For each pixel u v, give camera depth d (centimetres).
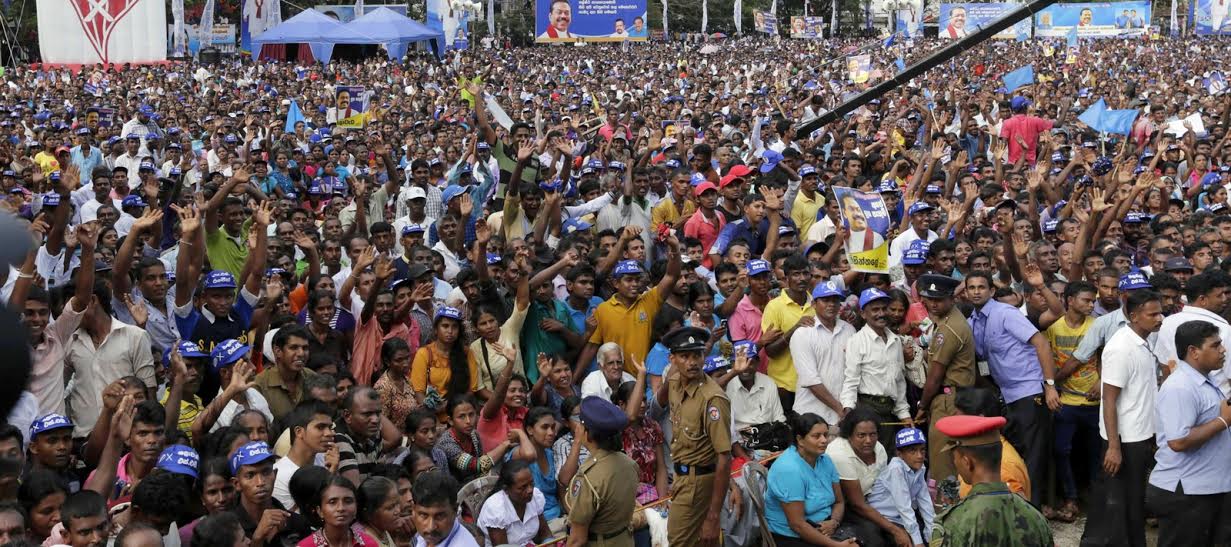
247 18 5506
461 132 1939
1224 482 639
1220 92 3070
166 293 845
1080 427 818
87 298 675
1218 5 7788
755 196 1074
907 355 810
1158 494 652
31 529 512
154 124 2027
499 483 657
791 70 4694
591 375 780
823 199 1205
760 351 846
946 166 1538
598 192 1233
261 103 2898
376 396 661
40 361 647
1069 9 7744
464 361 794
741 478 705
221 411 663
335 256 989
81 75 3678
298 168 1636
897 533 681
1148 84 3591
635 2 6688
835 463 693
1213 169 1569
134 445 582
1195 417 632
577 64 5347
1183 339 638
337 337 817
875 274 888
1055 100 2797
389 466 619
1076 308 788
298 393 718
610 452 597
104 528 487
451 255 1080
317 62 4784
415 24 5169
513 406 753
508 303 868
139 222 778
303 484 549
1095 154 1705
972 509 443
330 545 534
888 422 784
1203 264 958
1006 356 784
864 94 1474
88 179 1714
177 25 5178
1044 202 1390
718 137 1812
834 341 798
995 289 846
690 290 844
